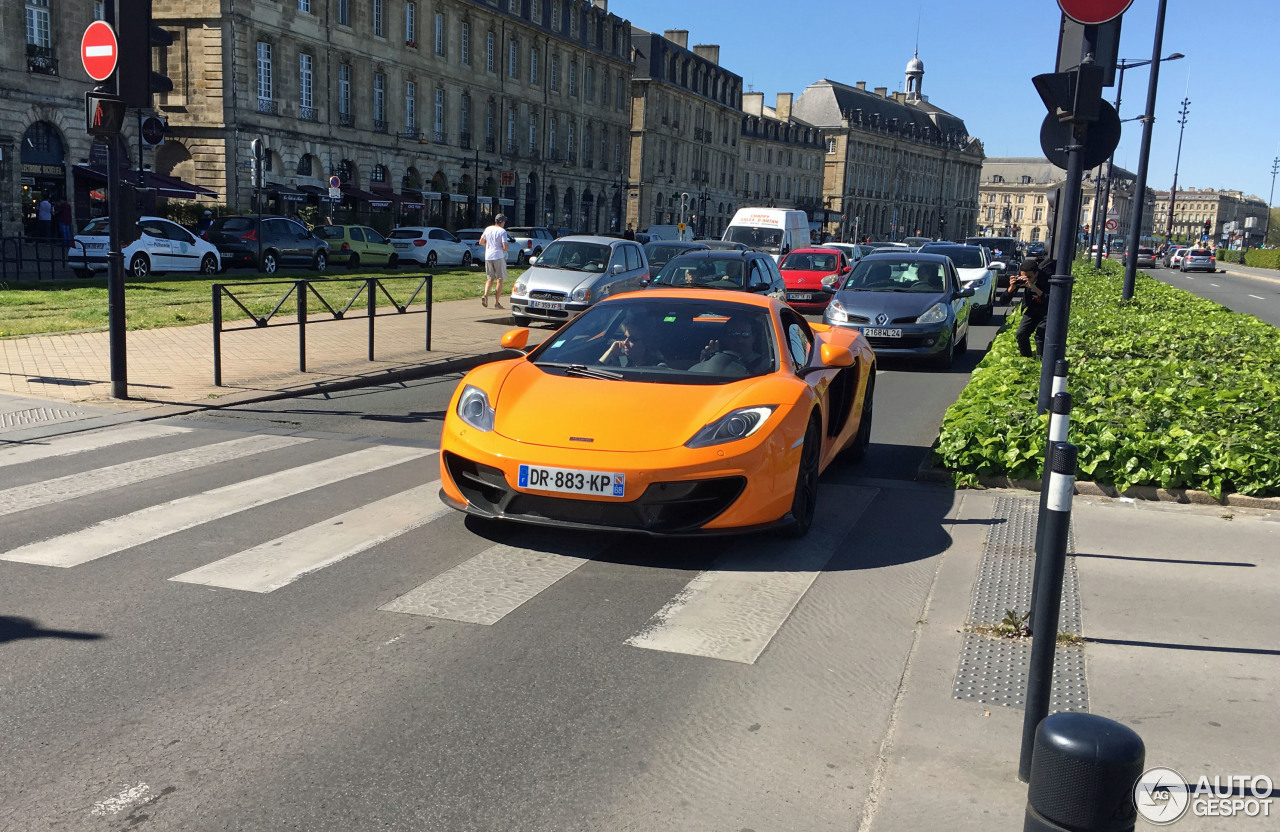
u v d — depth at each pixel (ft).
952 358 50.31
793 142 377.71
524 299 58.80
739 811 9.95
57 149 115.85
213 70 131.64
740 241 103.19
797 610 15.38
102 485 21.63
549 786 10.31
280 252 97.50
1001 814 9.91
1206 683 12.96
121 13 29.35
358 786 10.21
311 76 147.64
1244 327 48.93
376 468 23.86
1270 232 519.19
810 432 19.02
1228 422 25.22
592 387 18.90
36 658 13.04
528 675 12.88
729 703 12.24
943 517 20.76
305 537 18.37
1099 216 163.63
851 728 11.68
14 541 17.72
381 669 12.95
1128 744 7.36
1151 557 18.03
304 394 34.32
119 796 9.91
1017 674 13.19
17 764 10.46
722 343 20.71
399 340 48.91
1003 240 129.18
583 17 222.48
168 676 12.60
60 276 81.87
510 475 17.07
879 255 53.06
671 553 17.97
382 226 144.77
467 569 16.84
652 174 260.62
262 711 11.74
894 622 14.96
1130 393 28.81
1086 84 19.42
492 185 194.08
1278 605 15.75
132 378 34.99
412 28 169.78
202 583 15.90
